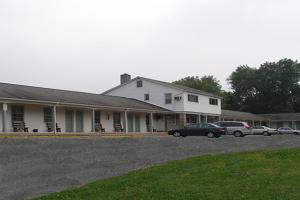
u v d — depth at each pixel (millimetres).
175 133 42500
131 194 13133
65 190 14430
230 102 103125
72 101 37375
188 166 17094
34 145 16594
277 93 99750
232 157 19000
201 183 14133
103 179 15984
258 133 56594
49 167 16375
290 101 100125
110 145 19281
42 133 30766
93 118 39156
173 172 15984
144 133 44062
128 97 58688
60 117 37719
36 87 40219
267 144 27188
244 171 15711
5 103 30812
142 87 58094
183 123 56906
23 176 15445
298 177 14766
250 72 101500
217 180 14469
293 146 26438
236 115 72875
